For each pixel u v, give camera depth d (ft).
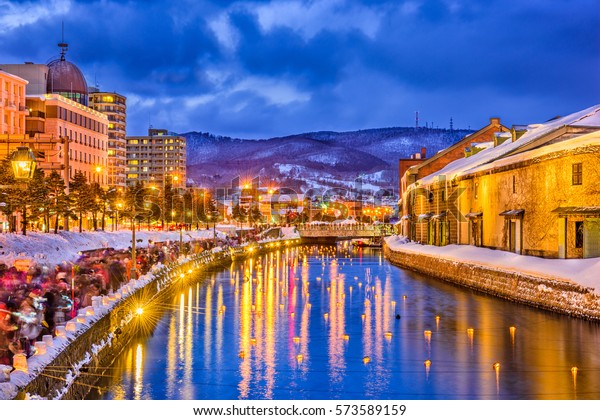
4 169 198.39
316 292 197.26
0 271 124.88
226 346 117.50
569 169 152.35
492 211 201.57
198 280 236.02
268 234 513.45
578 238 151.23
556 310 140.26
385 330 132.16
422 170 333.42
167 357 108.78
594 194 145.18
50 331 90.99
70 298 107.86
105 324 101.65
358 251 443.32
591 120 184.55
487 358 106.93
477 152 285.43
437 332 128.67
